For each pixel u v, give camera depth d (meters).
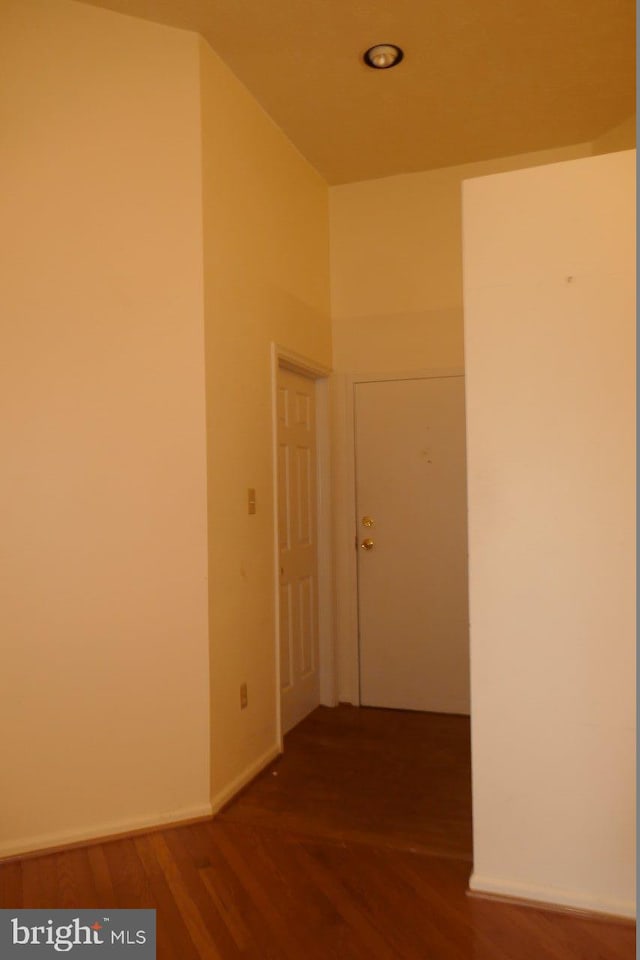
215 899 2.13
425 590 3.95
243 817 2.66
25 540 2.46
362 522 4.07
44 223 2.50
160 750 2.60
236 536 2.92
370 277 4.07
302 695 3.80
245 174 3.11
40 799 2.46
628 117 3.47
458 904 2.10
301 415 3.89
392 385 4.03
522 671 2.12
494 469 2.14
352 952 1.89
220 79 2.90
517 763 2.13
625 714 2.03
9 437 2.46
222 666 2.78
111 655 2.55
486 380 2.15
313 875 2.26
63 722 2.49
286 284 3.52
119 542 2.57
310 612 3.95
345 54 2.91
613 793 2.04
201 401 2.67
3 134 2.48
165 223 2.66
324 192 4.08
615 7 2.66
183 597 2.64
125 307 2.59
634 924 2.00
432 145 3.70
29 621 2.46
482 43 2.86
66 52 2.56
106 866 2.33
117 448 2.57
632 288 2.02
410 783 2.96
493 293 2.14
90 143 2.57
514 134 3.61
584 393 2.06
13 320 2.47
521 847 2.12
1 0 2.51
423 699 3.94
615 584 2.04
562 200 2.08
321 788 2.92
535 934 1.96
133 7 2.59
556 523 2.08
